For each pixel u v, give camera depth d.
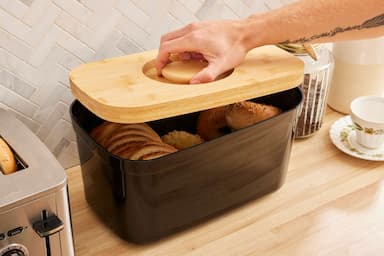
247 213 0.73
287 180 0.80
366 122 0.82
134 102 0.57
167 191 0.62
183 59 0.72
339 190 0.78
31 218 0.49
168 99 0.58
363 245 0.67
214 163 0.64
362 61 0.93
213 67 0.65
